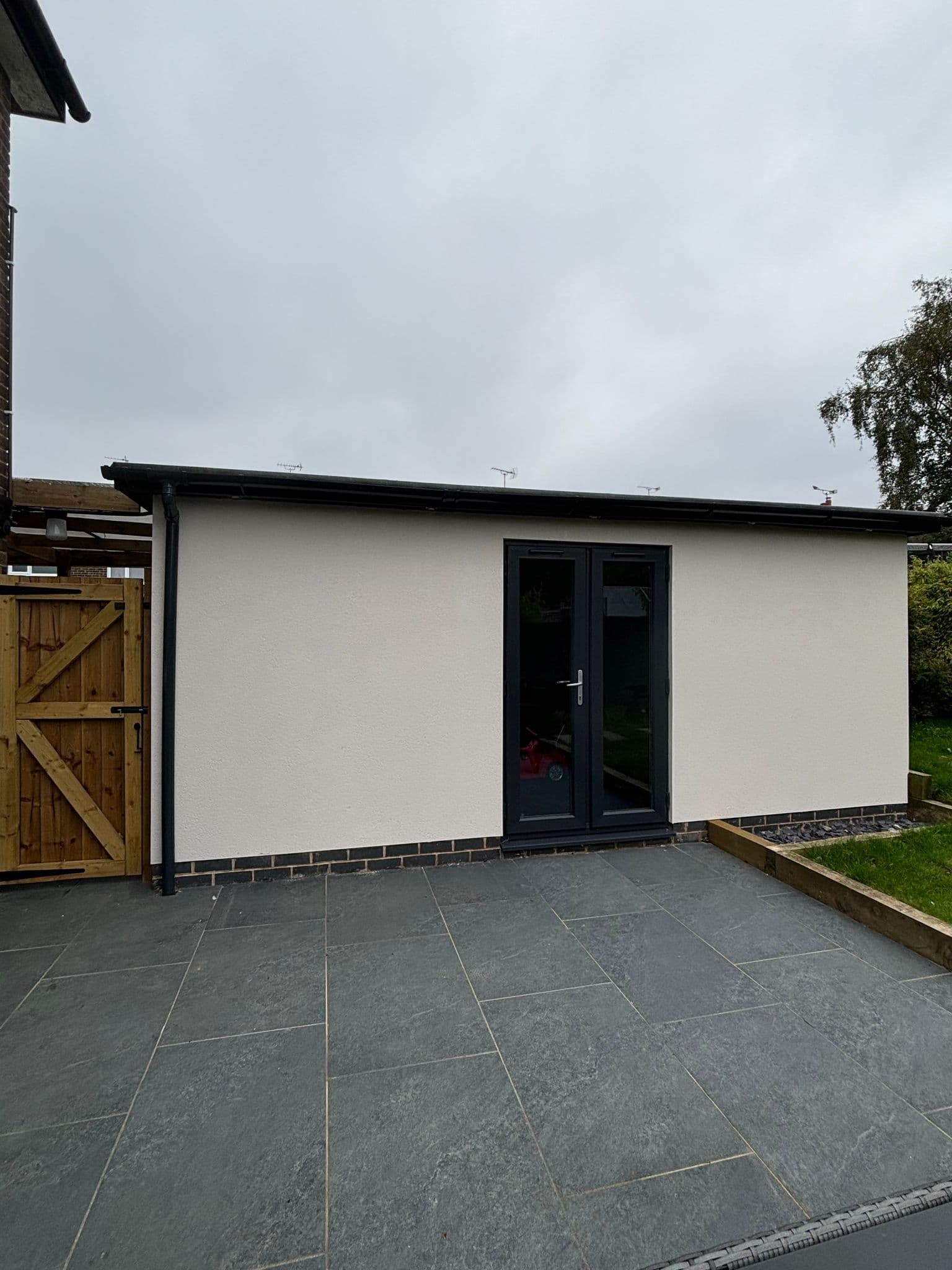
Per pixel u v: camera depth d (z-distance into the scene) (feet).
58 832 13.25
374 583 13.84
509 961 9.94
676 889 12.82
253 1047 7.77
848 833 15.98
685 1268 4.99
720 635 16.10
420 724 14.11
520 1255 5.06
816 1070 7.36
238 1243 5.16
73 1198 5.57
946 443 54.39
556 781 15.26
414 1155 6.09
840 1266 5.03
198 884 12.99
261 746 13.25
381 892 12.66
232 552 13.10
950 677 28.63
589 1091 7.00
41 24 15.01
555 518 14.93
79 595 13.25
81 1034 8.00
